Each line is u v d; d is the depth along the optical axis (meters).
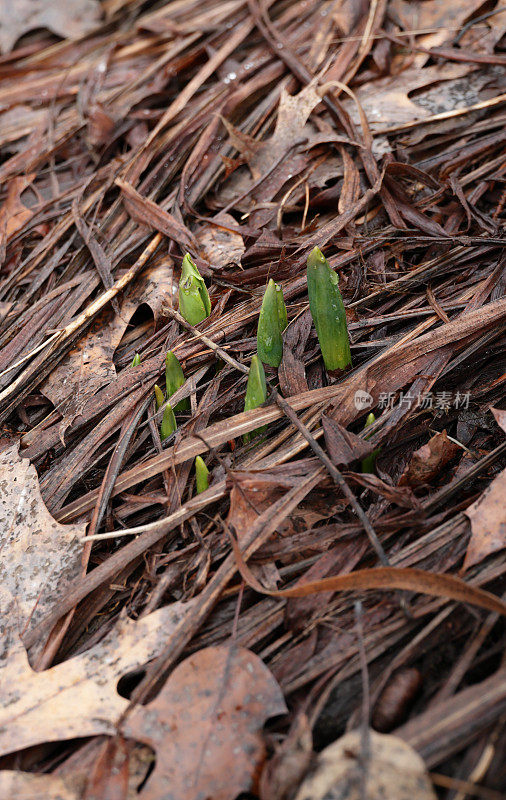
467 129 0.64
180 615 0.49
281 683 0.47
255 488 0.51
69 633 0.50
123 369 0.58
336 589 0.48
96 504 0.53
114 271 0.62
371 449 0.51
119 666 0.48
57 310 0.60
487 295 0.56
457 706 0.45
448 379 0.55
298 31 0.72
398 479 0.53
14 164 0.70
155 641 0.49
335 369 0.54
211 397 0.55
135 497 0.53
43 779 0.46
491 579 0.49
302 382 0.54
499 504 0.50
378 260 0.59
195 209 0.65
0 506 0.53
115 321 0.59
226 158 0.64
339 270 0.59
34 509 0.53
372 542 0.49
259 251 0.60
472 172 0.62
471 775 0.44
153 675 0.48
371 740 0.45
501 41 0.67
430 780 0.44
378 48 0.68
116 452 0.54
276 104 0.68
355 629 0.48
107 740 0.47
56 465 0.55
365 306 0.57
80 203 0.66
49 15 0.79
